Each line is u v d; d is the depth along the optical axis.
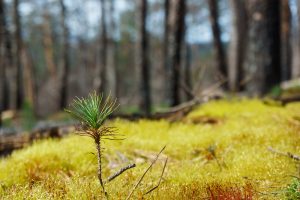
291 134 5.67
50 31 42.38
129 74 65.38
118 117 7.45
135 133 6.70
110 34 39.25
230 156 5.20
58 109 34.41
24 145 7.14
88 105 3.35
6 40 21.17
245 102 8.81
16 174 4.85
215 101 9.21
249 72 11.35
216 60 20.75
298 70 21.89
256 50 11.13
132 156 5.48
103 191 3.66
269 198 3.73
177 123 7.58
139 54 18.17
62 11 34.12
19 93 32.94
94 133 3.39
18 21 30.84
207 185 4.04
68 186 4.06
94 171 5.03
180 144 5.89
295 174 4.27
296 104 8.42
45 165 5.12
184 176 4.52
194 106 9.05
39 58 60.38
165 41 28.33
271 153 4.96
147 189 3.99
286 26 27.31
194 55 58.75
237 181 4.27
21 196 3.89
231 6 23.77
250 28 11.32
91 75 52.78
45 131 7.49
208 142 5.83
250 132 5.95
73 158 5.34
